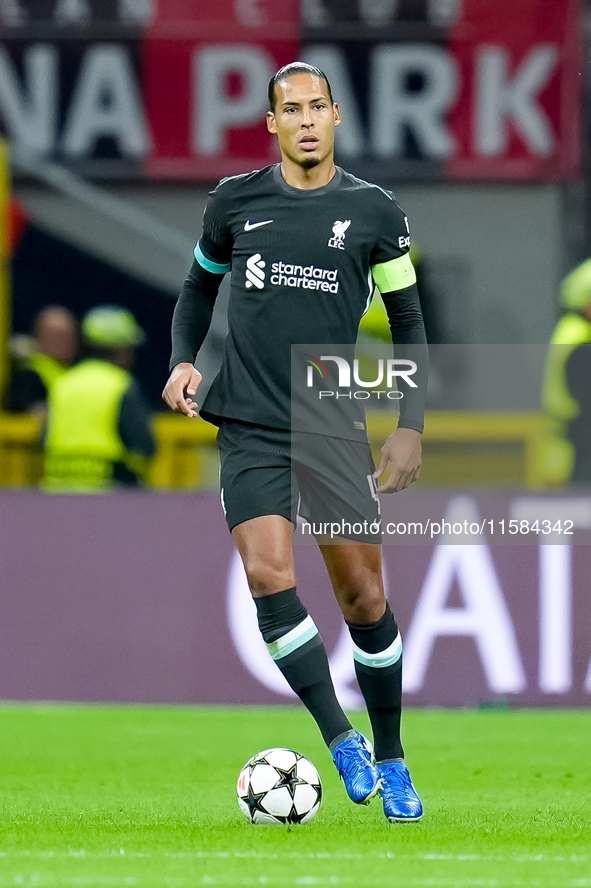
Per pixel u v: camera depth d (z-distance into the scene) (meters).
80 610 26.48
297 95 13.81
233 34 46.69
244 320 13.94
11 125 46.34
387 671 14.25
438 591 26.20
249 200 14.06
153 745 21.62
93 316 33.53
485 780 18.16
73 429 32.62
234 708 26.20
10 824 14.26
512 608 26.20
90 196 45.94
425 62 46.62
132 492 26.58
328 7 46.78
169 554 26.47
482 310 46.25
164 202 46.66
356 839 13.20
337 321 13.88
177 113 46.66
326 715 13.66
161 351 45.56
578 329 35.28
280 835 13.46
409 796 14.26
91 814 15.09
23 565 26.56
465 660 26.19
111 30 46.50
